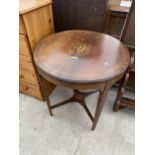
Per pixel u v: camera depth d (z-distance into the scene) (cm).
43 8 114
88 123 133
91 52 100
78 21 137
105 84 86
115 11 137
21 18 97
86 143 119
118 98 130
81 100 140
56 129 128
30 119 136
